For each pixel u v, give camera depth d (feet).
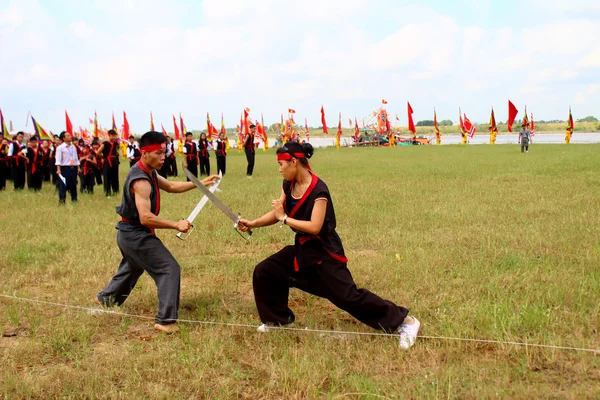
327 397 12.71
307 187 15.70
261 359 14.98
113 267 24.70
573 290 18.67
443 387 12.93
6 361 15.33
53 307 19.81
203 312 18.53
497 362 14.07
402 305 18.63
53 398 13.37
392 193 45.50
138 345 16.26
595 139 241.14
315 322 17.37
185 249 27.81
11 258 26.45
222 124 178.70
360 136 230.48
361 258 24.75
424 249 25.71
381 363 14.40
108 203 46.55
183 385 13.71
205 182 18.62
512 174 59.11
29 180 62.59
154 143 17.25
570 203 36.52
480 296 19.11
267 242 28.84
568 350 14.40
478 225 30.76
